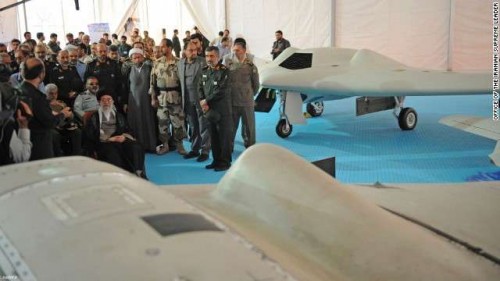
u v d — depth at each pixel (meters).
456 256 1.75
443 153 7.71
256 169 2.12
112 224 1.35
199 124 7.32
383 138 8.90
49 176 1.78
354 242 1.71
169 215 1.43
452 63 16.19
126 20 22.42
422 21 16.47
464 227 2.17
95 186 1.65
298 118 8.77
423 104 13.30
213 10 20.77
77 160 2.02
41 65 4.39
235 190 2.12
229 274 1.14
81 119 6.14
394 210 2.44
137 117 7.66
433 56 16.53
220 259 1.20
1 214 1.53
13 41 11.83
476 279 1.60
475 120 5.73
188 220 1.41
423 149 8.00
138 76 7.53
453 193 2.84
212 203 2.13
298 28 18.88
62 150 6.02
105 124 5.84
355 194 1.98
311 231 1.78
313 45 18.64
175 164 7.20
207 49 6.40
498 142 5.27
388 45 17.27
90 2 22.64
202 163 7.21
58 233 1.34
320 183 1.97
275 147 2.24
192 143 7.52
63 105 5.91
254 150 2.25
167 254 1.20
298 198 1.92
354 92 7.98
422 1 16.31
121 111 7.96
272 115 11.79
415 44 16.78
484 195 2.79
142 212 1.44
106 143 5.81
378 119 10.90
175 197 1.64
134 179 1.78
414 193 2.83
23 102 3.98
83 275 1.14
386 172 6.70
